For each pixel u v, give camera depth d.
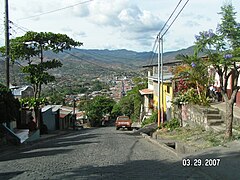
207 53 13.98
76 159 13.50
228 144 13.62
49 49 30.77
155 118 38.06
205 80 22.86
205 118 19.34
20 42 29.34
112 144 19.55
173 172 10.26
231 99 14.48
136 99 60.09
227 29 13.45
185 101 24.06
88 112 68.44
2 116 19.52
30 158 14.48
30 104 30.19
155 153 15.16
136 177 9.54
